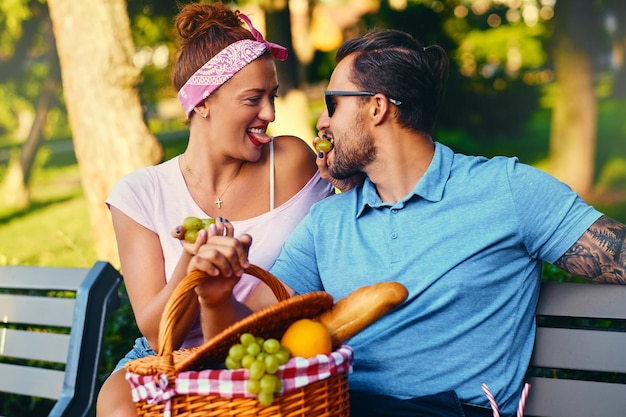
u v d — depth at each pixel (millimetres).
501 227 2637
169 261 3010
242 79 2947
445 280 2637
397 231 2732
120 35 8141
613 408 2629
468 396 2613
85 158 8219
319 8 13906
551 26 13312
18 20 13859
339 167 2867
